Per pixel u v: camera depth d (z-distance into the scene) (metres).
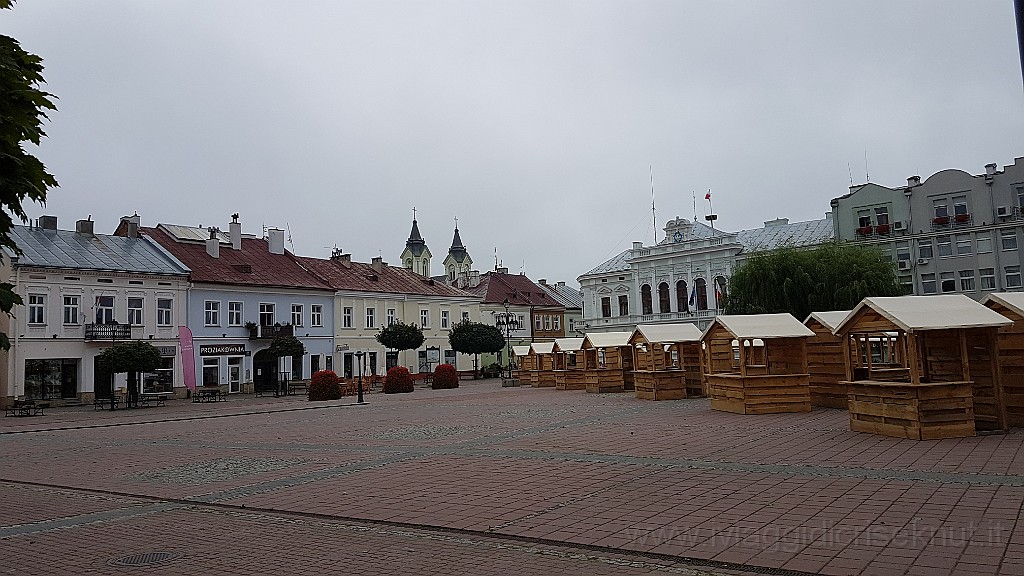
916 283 59.34
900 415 14.47
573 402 29.88
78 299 44.81
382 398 41.16
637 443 15.55
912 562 6.57
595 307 77.94
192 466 14.90
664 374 28.77
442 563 7.32
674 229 72.62
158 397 43.16
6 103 6.09
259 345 55.06
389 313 67.00
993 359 14.61
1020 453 12.02
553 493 10.48
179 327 49.03
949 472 10.62
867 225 63.00
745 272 47.38
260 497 11.17
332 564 7.43
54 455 18.05
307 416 28.94
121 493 12.02
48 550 8.39
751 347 26.52
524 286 93.50
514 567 7.09
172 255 52.03
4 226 6.11
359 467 13.84
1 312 6.15
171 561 7.75
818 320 22.14
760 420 19.19
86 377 44.72
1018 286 55.59
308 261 64.88
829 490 9.80
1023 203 55.91
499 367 73.94
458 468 13.18
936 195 59.34
